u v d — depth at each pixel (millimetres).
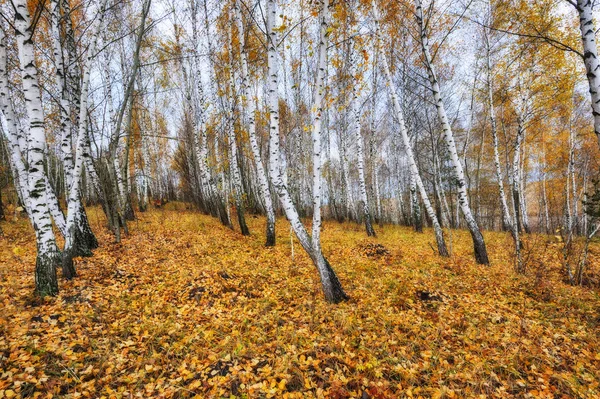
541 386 3518
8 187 16109
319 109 5645
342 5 8617
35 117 5086
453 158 8859
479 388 3463
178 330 4660
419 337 4547
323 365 3820
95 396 3232
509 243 12172
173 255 8617
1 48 5992
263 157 22500
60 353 3770
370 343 4305
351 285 6770
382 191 33438
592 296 6363
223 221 14430
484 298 6242
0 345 3766
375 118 20281
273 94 5590
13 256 7520
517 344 4402
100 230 11414
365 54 7477
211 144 19625
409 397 3299
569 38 11836
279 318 5090
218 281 6625
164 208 21016
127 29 11961
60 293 5504
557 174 22000
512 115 15750
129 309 5234
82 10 9906
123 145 16203
